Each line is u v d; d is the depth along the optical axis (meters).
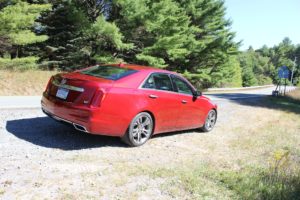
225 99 21.00
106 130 6.01
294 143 8.93
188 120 8.11
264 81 107.12
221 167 6.03
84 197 4.06
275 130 10.70
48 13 21.62
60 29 23.31
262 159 6.87
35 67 18.80
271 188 4.91
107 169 5.12
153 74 6.92
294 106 21.61
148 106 6.62
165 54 26.34
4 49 18.12
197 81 37.44
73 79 6.05
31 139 6.23
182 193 4.52
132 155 6.08
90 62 23.83
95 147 6.25
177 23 26.72
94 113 5.70
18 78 14.52
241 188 4.85
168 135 8.16
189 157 6.48
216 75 37.94
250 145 8.11
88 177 4.71
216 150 7.35
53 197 3.97
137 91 6.40
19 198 3.86
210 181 5.13
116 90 5.99
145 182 4.77
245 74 85.00
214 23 36.47
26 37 15.64
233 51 38.00
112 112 5.94
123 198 4.18
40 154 5.46
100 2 22.05
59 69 22.78
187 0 33.94
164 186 4.69
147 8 22.05
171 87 7.41
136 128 6.59
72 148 6.00
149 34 24.62
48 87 6.68
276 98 27.92
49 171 4.77
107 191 4.32
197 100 8.27
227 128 10.14
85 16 21.09
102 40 21.70
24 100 10.55
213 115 9.35
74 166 5.09
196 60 36.12
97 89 5.76
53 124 7.59
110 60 22.47
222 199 4.46
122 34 22.47
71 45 22.86
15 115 8.16
